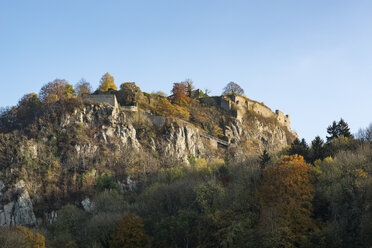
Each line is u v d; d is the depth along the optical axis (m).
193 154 164.50
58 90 173.62
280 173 97.06
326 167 107.19
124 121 159.25
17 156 136.00
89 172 137.25
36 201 126.50
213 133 182.00
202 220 96.50
